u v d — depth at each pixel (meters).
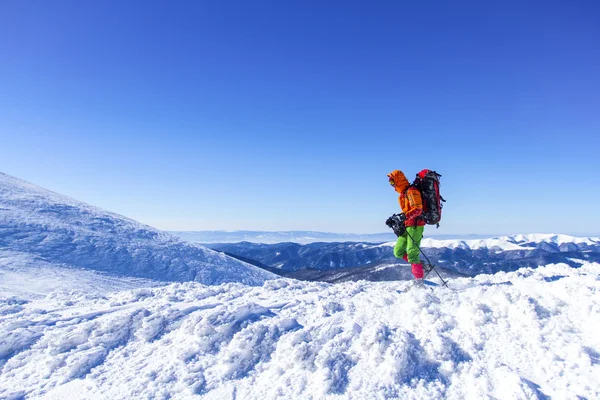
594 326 4.52
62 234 26.14
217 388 4.31
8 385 4.77
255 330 5.25
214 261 30.38
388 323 5.21
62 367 4.98
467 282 7.02
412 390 3.89
